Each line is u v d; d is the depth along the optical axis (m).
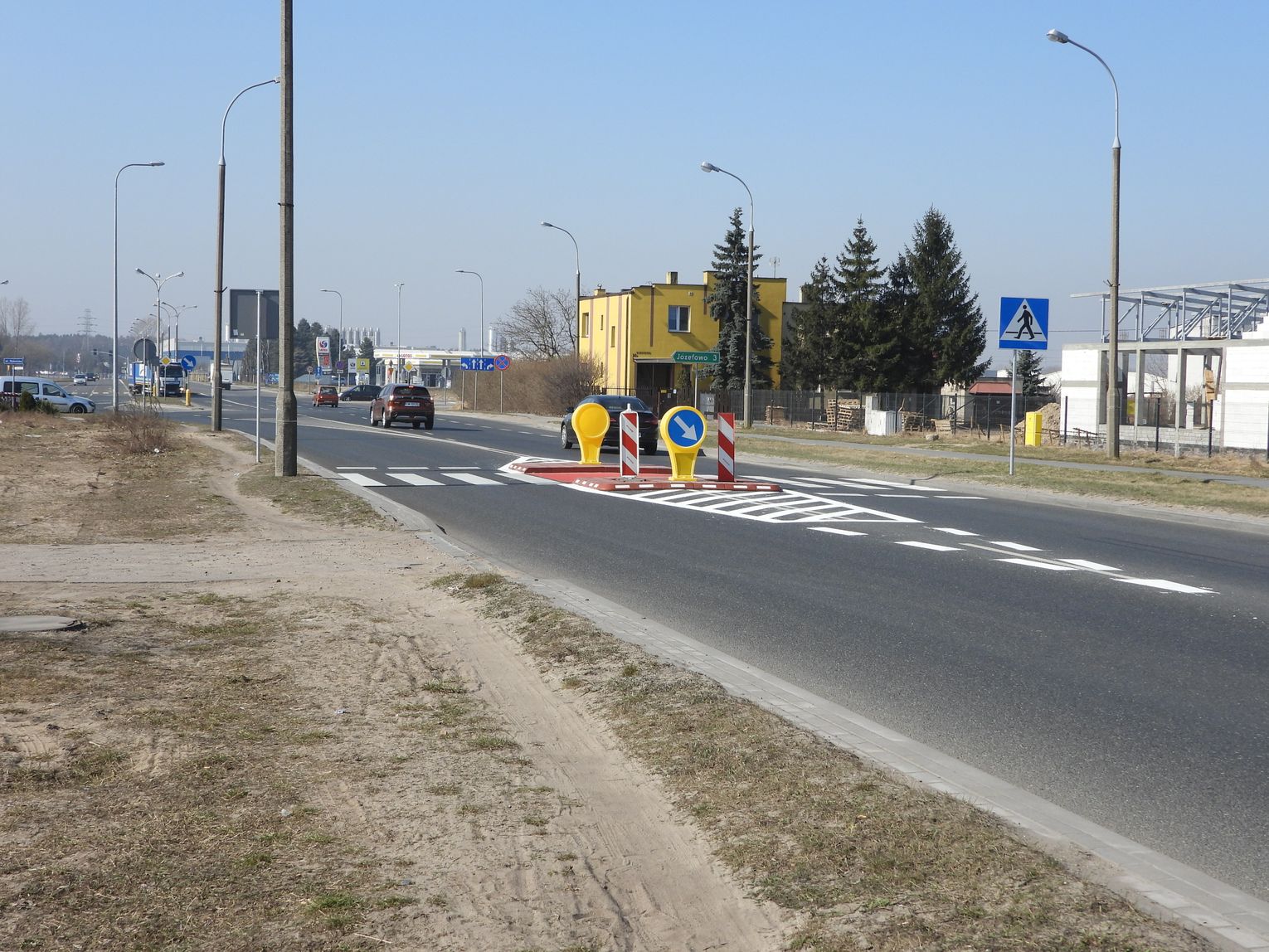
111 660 8.23
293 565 13.12
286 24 21.33
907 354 79.81
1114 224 30.59
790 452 36.97
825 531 16.83
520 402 79.62
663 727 6.63
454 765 6.05
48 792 5.49
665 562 13.70
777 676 8.33
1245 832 5.35
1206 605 11.34
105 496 19.94
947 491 24.59
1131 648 9.31
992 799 5.55
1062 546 15.67
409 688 7.68
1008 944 3.84
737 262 78.56
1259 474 27.41
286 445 22.38
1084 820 5.33
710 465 31.75
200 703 7.14
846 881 4.41
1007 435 48.81
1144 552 15.29
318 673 8.03
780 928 4.11
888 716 7.29
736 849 4.81
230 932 4.08
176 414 62.75
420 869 4.70
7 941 3.96
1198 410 47.72
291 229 22.05
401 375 128.88
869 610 10.87
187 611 10.24
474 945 4.05
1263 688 8.07
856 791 5.39
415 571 12.82
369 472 26.28
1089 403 48.75
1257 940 3.90
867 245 79.69
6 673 7.73
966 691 7.93
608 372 82.25
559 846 4.98
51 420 45.88
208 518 17.03
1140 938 3.88
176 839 4.93
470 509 19.23
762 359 79.19
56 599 10.72
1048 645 9.41
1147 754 6.55
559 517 18.17
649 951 4.03
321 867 4.69
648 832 5.15
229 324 25.00
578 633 9.12
